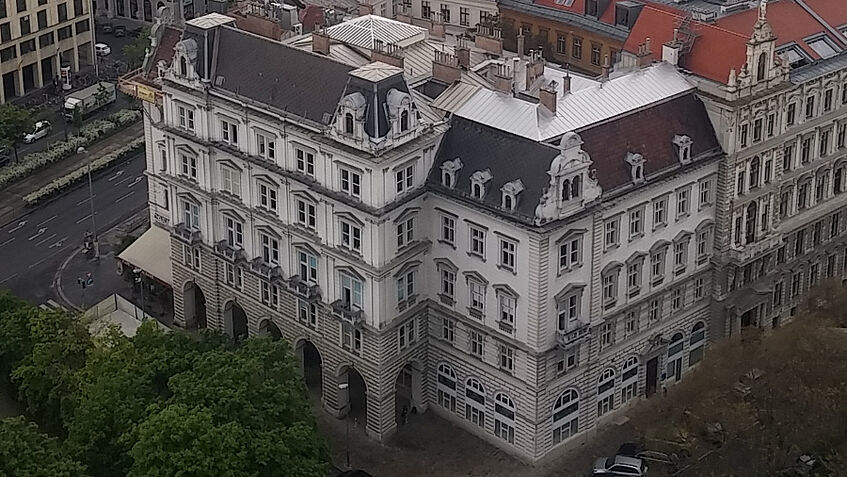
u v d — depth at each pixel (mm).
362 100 154500
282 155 167000
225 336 169000
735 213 175250
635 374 173750
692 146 168250
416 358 170375
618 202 157875
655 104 167125
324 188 162375
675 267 172125
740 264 176750
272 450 139250
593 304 161625
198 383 145500
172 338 161625
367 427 170625
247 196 174750
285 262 173375
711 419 150625
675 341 178000
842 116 186750
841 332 153375
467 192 158250
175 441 135250
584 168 152500
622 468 158250
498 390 164500
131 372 152375
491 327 161500
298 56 167875
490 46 190375
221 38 176375
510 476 162125
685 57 175500
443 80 172875
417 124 158625
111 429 147500
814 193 188750
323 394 176000
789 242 186750
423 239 164750
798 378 146875
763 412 149250
